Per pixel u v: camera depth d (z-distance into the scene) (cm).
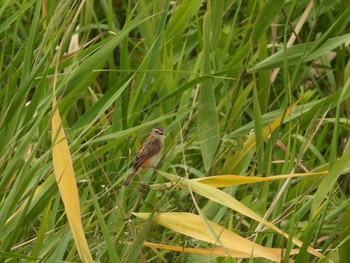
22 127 745
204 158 912
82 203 832
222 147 923
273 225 734
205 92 916
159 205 679
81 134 787
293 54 946
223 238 688
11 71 784
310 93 1173
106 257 802
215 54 1042
